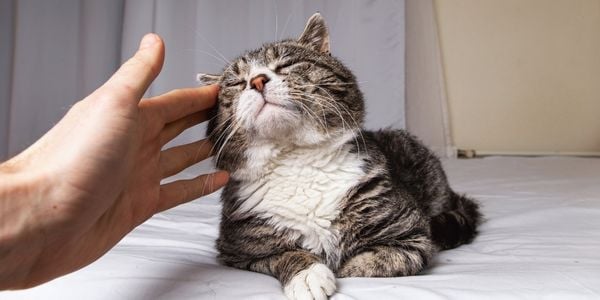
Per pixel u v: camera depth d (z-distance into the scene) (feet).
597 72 4.13
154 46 0.95
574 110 4.20
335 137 1.38
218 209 1.88
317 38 1.65
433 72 4.09
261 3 3.62
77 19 3.32
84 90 3.30
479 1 4.20
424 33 4.06
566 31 4.14
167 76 3.39
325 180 1.34
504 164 3.35
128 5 3.25
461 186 2.45
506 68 4.23
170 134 1.20
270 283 1.13
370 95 3.81
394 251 1.27
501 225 1.68
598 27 4.09
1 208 0.77
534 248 1.32
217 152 1.42
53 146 0.85
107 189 0.86
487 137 4.25
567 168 3.02
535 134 4.25
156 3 3.31
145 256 1.21
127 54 3.26
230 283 1.06
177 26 3.43
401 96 3.80
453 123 4.28
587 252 1.26
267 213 1.34
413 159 1.96
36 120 3.21
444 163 3.47
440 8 4.23
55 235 0.83
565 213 1.72
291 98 1.35
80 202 0.83
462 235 1.52
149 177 1.10
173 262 1.19
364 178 1.36
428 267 1.28
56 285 1.00
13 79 3.11
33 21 3.17
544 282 1.00
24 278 0.86
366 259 1.25
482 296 0.94
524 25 4.18
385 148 1.92
